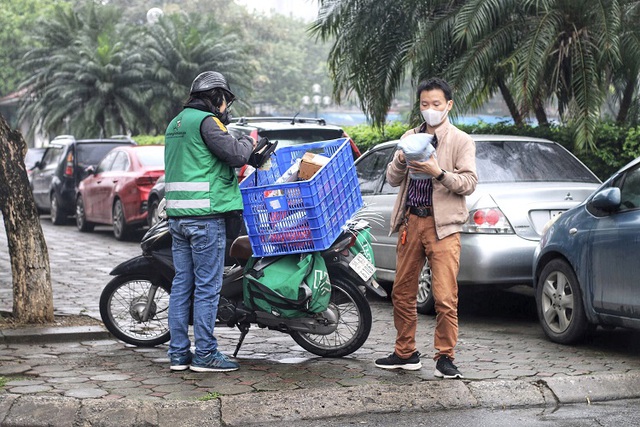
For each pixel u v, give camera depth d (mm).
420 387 6406
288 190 6973
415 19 14734
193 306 7332
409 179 6824
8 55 64250
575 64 12789
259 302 7250
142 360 7543
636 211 7531
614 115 15852
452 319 6723
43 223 24031
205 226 6934
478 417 6031
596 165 12641
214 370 7059
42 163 25031
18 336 8148
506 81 14641
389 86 15211
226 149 6797
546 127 13531
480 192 9375
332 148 7684
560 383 6527
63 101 44281
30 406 6047
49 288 8758
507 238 9195
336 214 7176
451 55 14367
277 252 7141
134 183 18078
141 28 47312
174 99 43219
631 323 7473
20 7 65562
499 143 10422
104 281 12359
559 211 9375
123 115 42500
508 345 8242
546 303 8469
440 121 6680
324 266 7180
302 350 7996
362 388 6355
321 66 89000
